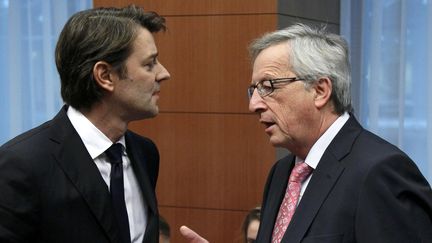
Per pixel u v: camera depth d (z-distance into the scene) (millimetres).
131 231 1881
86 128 1829
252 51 1818
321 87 1711
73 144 1791
